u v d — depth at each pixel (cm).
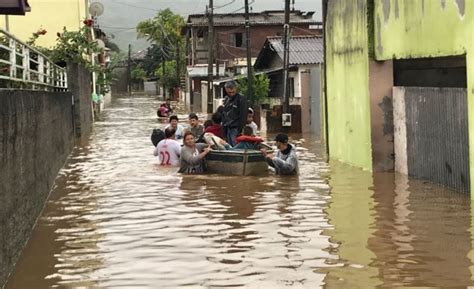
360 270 716
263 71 3741
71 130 2139
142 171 1527
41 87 1512
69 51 2519
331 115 1761
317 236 870
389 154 1430
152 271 730
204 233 900
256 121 2842
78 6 3328
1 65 1187
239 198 1158
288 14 2542
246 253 795
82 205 1125
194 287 672
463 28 1030
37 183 1059
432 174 1243
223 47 5609
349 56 1570
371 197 1130
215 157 1466
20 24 3291
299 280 686
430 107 1234
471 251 777
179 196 1189
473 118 1019
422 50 1188
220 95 4447
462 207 1019
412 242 824
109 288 676
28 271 748
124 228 941
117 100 7269
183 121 3547
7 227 739
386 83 1425
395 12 1302
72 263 772
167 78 7900
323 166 1567
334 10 1702
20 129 894
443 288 652
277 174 1430
